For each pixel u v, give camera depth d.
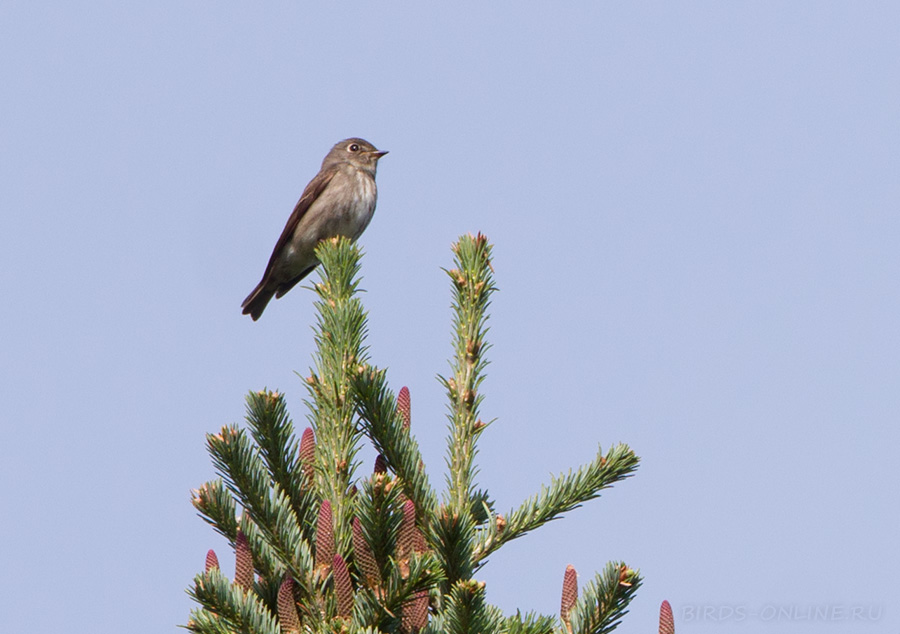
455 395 10.05
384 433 9.02
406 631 7.82
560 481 9.47
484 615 7.32
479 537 9.28
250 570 8.20
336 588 7.66
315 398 9.44
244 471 8.43
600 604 8.04
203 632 8.00
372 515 7.72
